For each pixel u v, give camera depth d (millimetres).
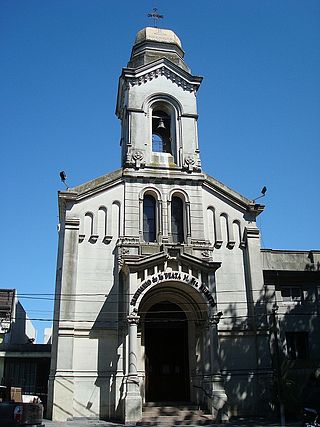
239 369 28078
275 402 27719
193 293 27891
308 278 32531
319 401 28391
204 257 29750
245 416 27219
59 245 30703
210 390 25953
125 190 30391
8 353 33156
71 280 27531
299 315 31312
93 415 25625
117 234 29359
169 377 28875
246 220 31469
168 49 35656
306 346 30953
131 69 33375
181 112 33312
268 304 31062
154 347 29281
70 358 26141
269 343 28922
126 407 24344
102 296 27875
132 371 25094
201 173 31797
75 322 27047
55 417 25000
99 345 26953
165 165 31609
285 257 32938
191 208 30812
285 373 29031
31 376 33250
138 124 32281
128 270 26656
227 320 28953
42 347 33531
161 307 30047
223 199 31594
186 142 32500
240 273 30188
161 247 28531
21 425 17891
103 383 26312
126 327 26531
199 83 34469
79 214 29156
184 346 29562
